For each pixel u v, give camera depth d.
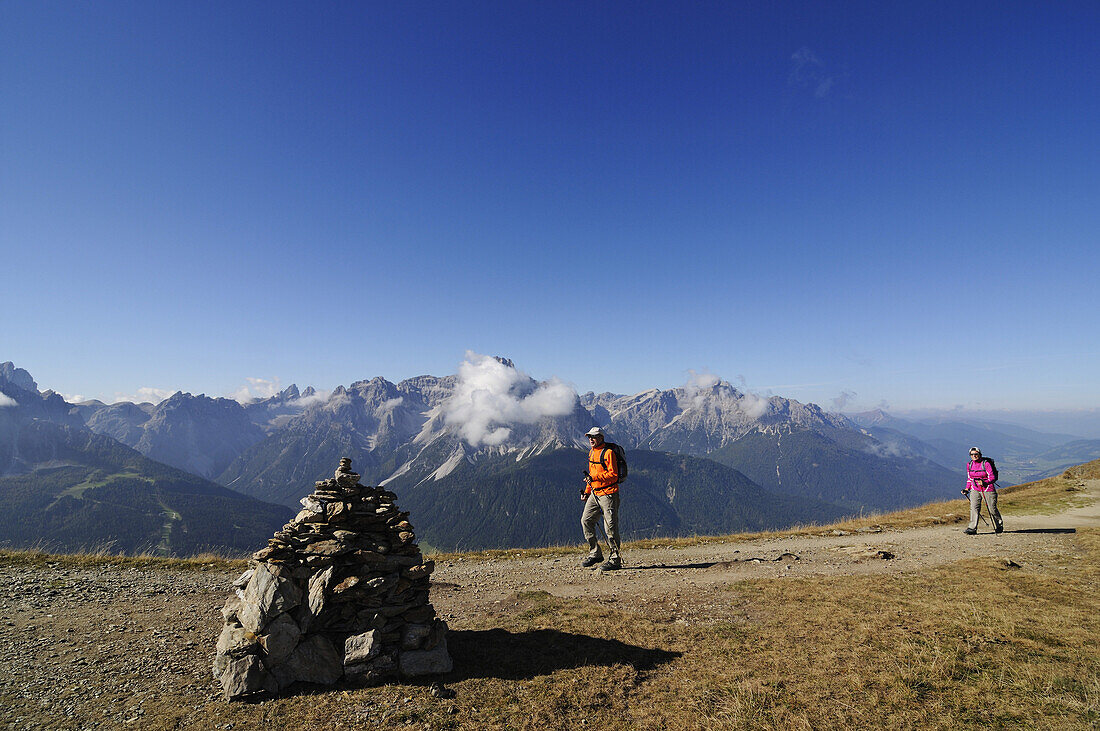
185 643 9.01
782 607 10.02
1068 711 5.61
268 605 7.13
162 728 6.19
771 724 5.80
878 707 6.01
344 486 8.20
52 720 6.39
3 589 12.34
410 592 7.93
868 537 19.77
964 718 5.68
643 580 13.16
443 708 6.47
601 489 14.77
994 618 8.54
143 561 16.03
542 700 6.63
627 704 6.57
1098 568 12.17
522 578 14.09
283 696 6.86
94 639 9.23
